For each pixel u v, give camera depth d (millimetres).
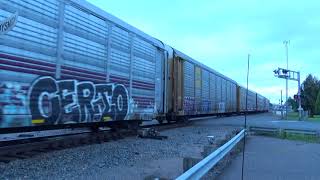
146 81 19750
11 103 10453
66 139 14219
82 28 13758
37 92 11422
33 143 12688
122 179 9719
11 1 10453
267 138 23047
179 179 6645
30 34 11156
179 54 27484
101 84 15016
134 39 18203
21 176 9305
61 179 9273
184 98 28625
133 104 18031
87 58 14047
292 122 42469
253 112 76062
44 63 11727
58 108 12367
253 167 12250
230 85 49875
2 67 10156
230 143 14133
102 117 15070
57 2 12359
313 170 11844
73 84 13172
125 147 15156
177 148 15852
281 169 11953
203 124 32625
